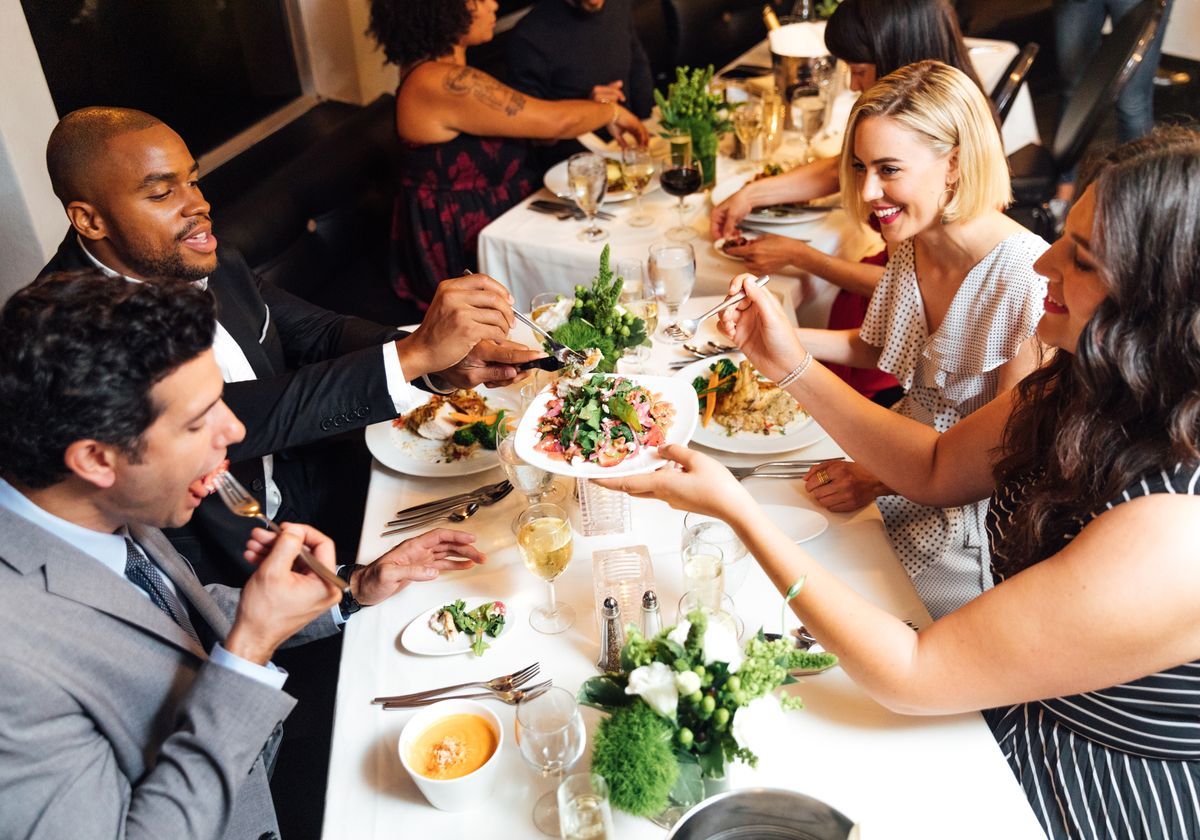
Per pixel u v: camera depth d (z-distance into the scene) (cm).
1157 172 108
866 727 128
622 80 388
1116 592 111
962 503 166
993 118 187
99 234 186
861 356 226
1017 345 188
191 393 111
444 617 147
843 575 154
